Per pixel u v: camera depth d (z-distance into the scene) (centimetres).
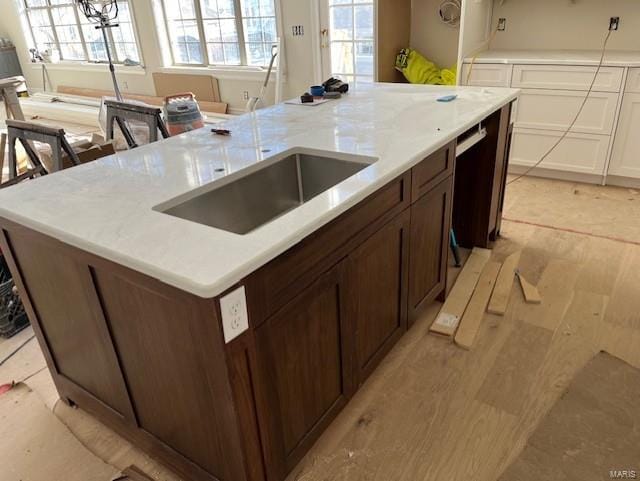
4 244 154
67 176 161
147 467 162
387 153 169
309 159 182
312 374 145
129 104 269
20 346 224
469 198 269
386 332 186
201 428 132
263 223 176
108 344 143
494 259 271
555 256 273
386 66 429
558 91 348
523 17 396
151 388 140
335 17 473
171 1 586
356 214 144
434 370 196
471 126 206
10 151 230
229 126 218
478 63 366
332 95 260
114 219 127
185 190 145
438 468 155
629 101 329
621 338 207
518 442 162
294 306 128
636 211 321
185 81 612
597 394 179
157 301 117
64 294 147
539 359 198
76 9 687
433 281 220
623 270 256
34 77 798
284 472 144
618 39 368
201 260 104
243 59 562
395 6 420
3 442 173
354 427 172
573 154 362
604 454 155
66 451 168
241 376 116
